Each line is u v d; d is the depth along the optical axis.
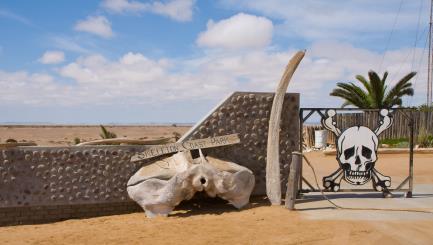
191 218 10.11
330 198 12.28
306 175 17.95
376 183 12.27
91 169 11.08
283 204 11.47
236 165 11.32
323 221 9.48
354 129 12.23
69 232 9.20
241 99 12.13
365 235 8.34
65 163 10.93
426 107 31.47
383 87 33.66
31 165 10.73
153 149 11.39
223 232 8.77
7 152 10.57
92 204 11.12
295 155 10.87
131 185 10.77
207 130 11.87
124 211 11.38
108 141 11.77
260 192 12.20
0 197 10.47
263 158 12.23
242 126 12.11
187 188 10.32
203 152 11.81
